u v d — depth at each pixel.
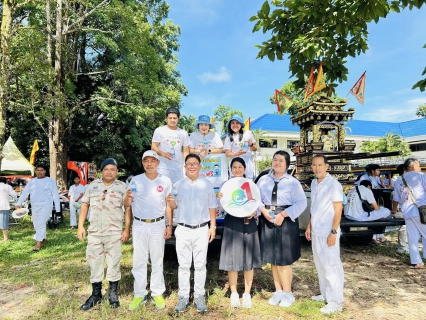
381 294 4.15
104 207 3.84
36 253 6.39
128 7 14.66
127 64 17.62
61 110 9.26
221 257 3.74
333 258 3.67
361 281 4.65
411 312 3.62
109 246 3.83
